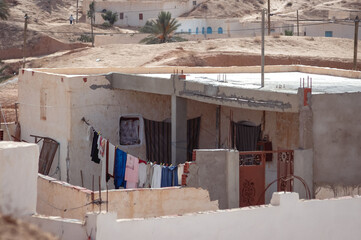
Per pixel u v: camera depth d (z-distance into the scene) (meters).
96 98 29.28
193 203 17.31
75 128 28.66
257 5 118.19
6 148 12.41
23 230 8.27
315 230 14.48
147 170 21.30
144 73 35.69
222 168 19.03
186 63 61.75
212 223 13.11
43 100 30.58
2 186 12.30
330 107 21.61
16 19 100.19
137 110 30.53
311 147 21.42
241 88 24.34
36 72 31.03
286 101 22.19
